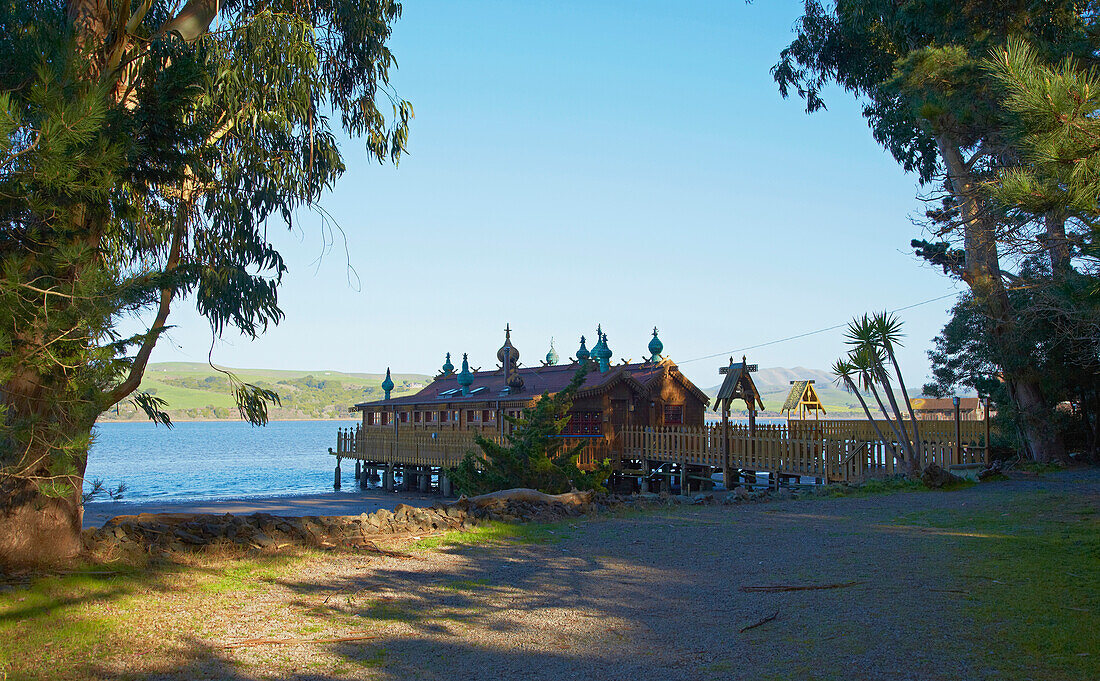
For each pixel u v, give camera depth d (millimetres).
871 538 11555
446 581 8812
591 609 7656
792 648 6344
